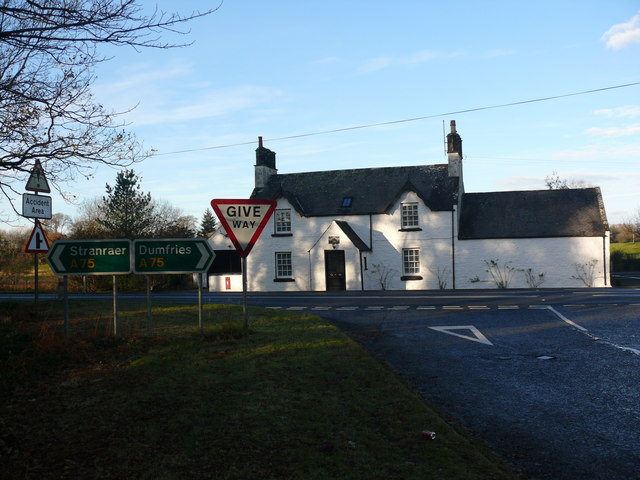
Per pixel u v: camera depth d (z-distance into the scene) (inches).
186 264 419.2
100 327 450.6
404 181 1396.4
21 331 394.9
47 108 309.7
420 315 639.1
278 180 1502.2
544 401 285.4
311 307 759.1
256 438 210.5
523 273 1277.1
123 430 215.6
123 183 1483.8
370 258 1333.7
